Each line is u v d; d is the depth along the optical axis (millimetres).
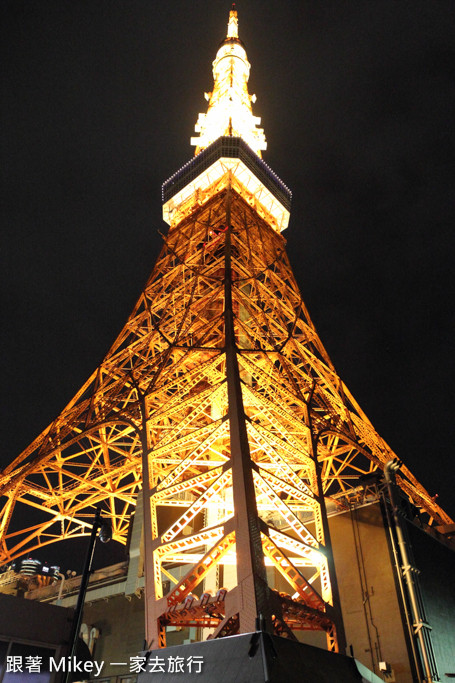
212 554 29844
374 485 40031
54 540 59250
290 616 28641
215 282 63031
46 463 56125
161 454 38812
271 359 49031
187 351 49188
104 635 43688
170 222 86688
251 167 83500
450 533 45469
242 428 33500
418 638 33062
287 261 75500
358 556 37594
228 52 112938
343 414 55500
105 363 60719
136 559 45500
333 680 24750
